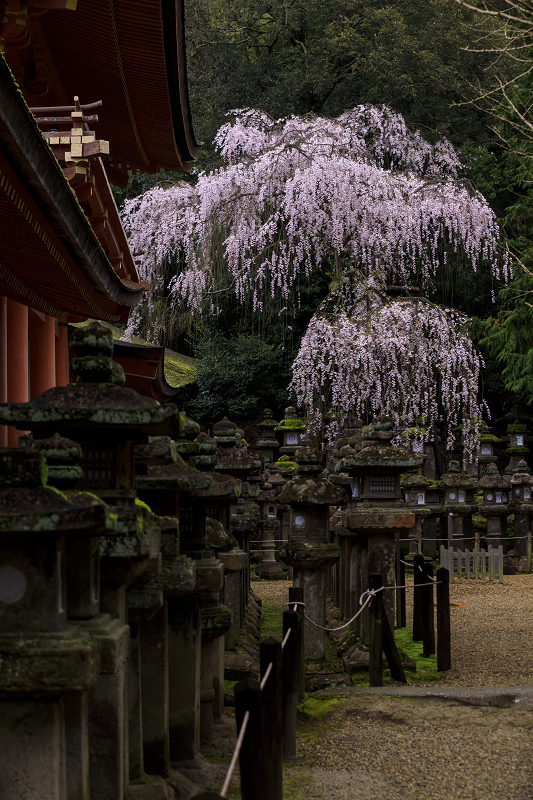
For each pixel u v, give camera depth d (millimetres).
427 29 23000
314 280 24594
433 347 16484
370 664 6711
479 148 23484
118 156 15438
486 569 15438
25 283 9086
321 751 4902
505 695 5840
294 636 4961
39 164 5180
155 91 12039
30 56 10445
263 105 24328
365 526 7457
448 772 4438
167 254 20703
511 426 21562
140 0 9594
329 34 23719
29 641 2283
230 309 25531
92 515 2164
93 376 3068
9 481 2232
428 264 18688
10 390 10109
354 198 16875
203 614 4871
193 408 25188
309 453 7492
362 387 16141
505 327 21656
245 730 3354
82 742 2639
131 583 3283
